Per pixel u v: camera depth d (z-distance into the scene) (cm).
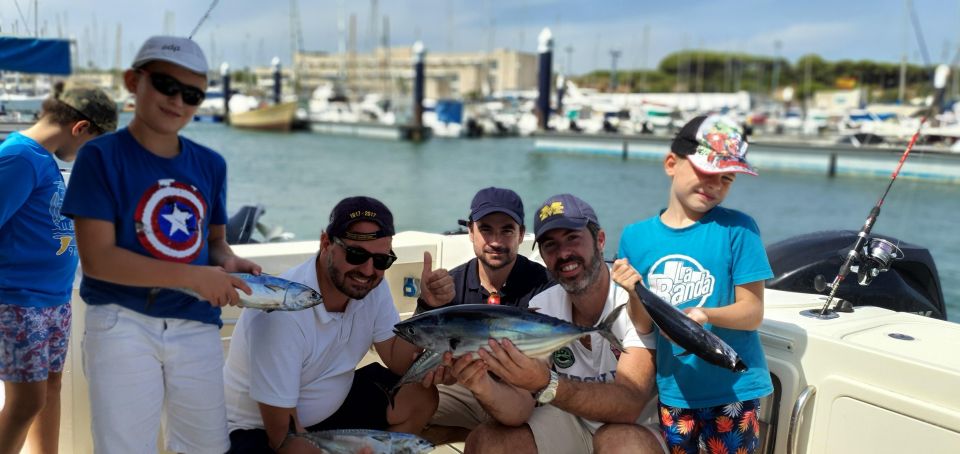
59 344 270
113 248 199
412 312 389
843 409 244
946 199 2123
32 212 256
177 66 201
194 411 222
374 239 236
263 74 8988
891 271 383
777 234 1684
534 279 335
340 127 5303
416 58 4897
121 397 208
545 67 4072
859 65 9706
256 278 224
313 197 2094
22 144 254
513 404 247
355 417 279
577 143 3838
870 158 2583
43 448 275
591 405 238
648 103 5381
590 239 251
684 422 252
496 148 4394
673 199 257
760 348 252
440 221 1844
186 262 213
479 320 225
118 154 203
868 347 239
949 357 229
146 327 212
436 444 315
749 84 10138
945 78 908
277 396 239
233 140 4194
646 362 253
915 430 224
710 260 245
